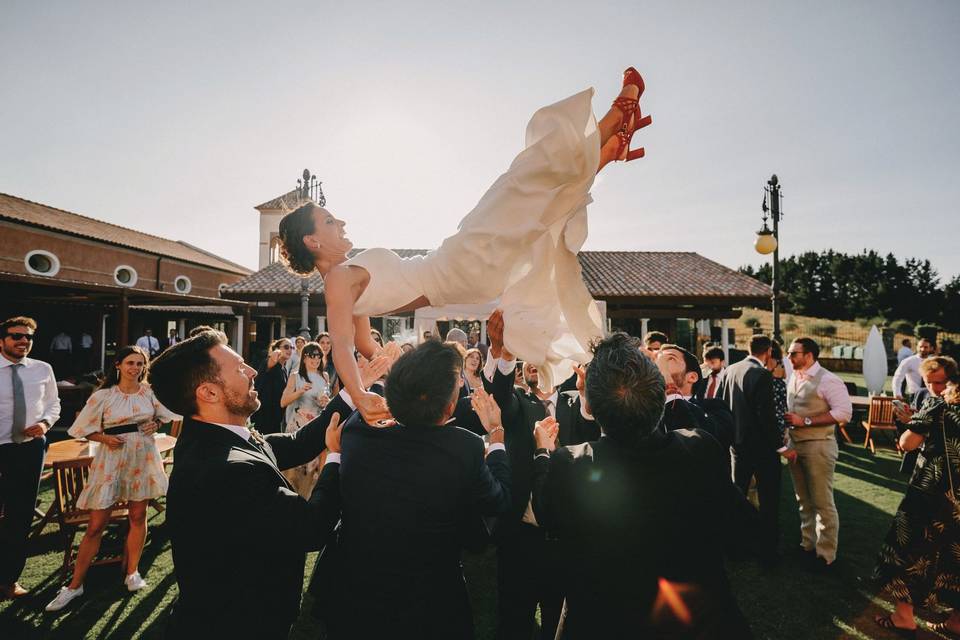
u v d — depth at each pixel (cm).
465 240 176
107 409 345
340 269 174
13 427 346
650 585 134
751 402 395
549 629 188
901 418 372
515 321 184
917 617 322
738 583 364
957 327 5456
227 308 2319
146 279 2289
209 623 138
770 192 1016
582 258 2356
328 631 157
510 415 243
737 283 2039
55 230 1834
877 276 6519
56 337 1808
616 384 142
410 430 165
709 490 141
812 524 403
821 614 325
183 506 143
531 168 177
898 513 310
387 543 152
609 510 138
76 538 434
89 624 306
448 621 153
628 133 196
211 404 160
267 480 149
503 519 223
